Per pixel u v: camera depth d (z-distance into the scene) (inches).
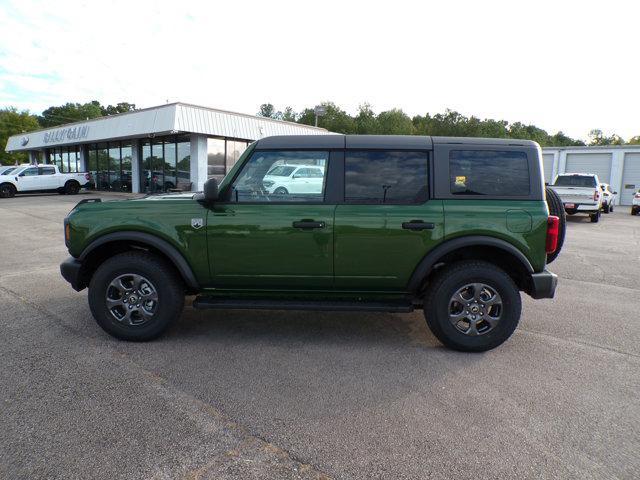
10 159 2704.2
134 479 90.4
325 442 103.7
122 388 127.6
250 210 156.0
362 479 91.5
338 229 154.1
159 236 158.1
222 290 163.3
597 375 141.3
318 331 178.1
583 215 823.1
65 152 1294.3
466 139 159.0
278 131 1005.8
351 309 156.6
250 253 156.9
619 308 216.8
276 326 183.2
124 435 105.0
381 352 157.6
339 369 143.0
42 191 978.7
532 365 148.3
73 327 176.4
